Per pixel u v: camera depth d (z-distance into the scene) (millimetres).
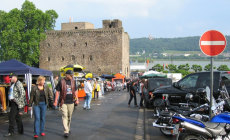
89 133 9922
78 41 81500
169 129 9281
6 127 11047
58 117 13734
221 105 8391
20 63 14273
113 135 9641
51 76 16953
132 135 9703
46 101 9570
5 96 13617
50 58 83625
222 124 6945
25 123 11984
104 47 79562
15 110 9617
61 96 9484
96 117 13773
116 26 81938
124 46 82250
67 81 9641
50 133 9906
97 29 79938
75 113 15305
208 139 6852
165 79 19234
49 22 75312
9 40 63875
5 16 66188
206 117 8078
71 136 9430
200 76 13547
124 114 14961
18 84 9625
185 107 10344
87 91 17234
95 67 80188
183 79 14312
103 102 22719
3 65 14258
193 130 6820
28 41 65188
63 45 82625
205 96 9250
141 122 12391
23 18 68625
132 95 19375
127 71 88812
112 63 79000
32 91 9320
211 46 7738
